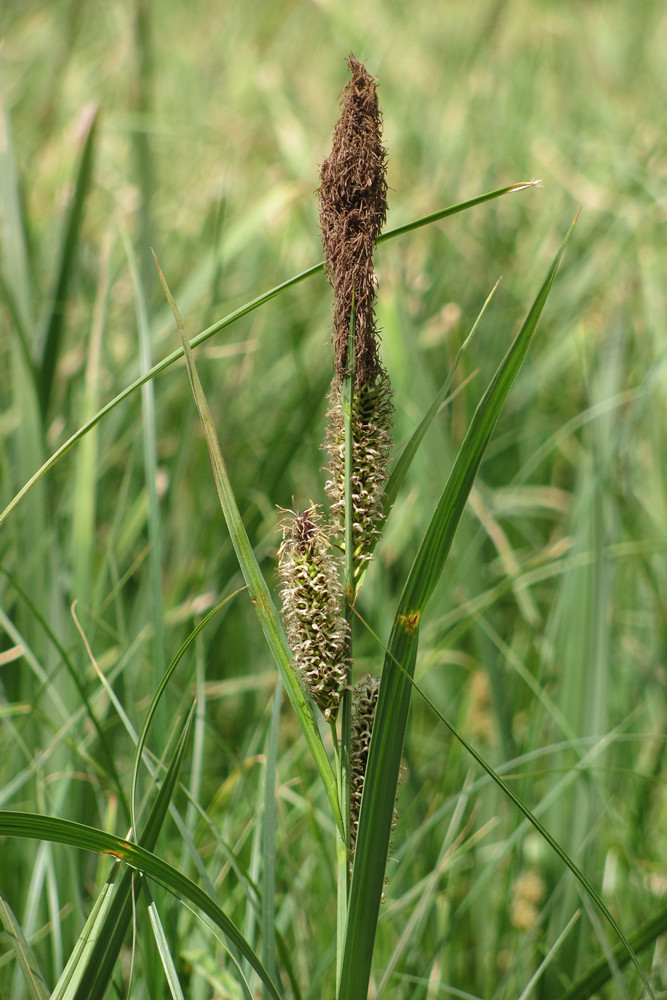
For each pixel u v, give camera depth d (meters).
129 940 0.67
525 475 1.07
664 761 0.87
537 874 0.74
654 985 0.67
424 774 0.87
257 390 1.25
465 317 1.27
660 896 0.71
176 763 0.59
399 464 0.57
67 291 0.82
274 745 0.61
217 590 0.93
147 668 0.81
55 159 1.35
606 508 0.88
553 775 0.74
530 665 0.92
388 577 0.96
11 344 0.78
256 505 0.97
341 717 0.57
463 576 0.90
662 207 1.17
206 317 0.93
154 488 0.68
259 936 0.64
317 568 0.56
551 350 1.24
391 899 0.69
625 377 1.07
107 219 1.31
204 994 0.65
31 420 0.77
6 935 0.67
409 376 0.94
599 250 1.29
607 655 0.74
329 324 1.21
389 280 0.99
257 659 0.94
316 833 0.68
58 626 0.72
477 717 0.90
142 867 0.56
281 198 1.15
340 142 0.56
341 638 0.56
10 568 0.84
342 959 0.56
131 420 0.95
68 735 0.67
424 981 0.65
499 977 0.72
